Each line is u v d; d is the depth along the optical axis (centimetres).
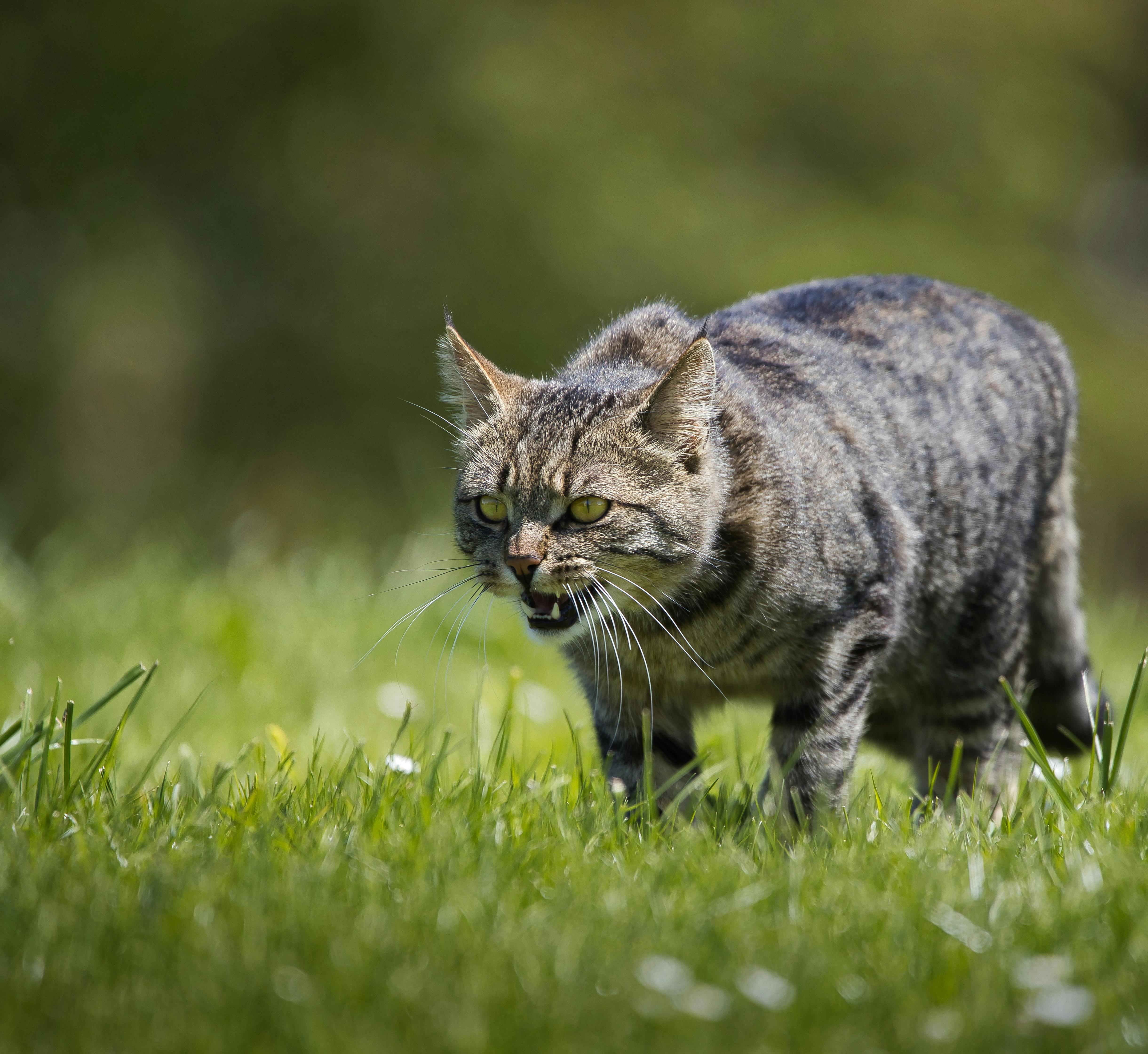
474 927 459
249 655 1029
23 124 2502
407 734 899
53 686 933
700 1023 405
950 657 808
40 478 2391
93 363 2458
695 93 2723
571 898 486
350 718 941
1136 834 561
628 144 2616
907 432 749
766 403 701
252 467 2455
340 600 1198
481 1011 407
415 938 450
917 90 2781
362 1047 386
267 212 2553
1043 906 482
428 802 591
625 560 668
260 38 2623
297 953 441
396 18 2662
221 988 417
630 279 2494
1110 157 3055
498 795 630
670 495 666
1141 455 2511
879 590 703
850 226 2578
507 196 2570
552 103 2638
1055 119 2831
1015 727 829
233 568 1291
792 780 679
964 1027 400
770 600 666
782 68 2767
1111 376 2566
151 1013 408
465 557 728
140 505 2386
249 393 2506
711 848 557
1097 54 2975
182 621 1088
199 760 687
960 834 577
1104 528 2498
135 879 493
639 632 690
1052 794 662
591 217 2538
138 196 2492
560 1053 391
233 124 2586
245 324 2520
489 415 720
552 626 681
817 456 690
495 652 1084
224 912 466
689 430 663
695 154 2659
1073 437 888
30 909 459
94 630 1059
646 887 499
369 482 2436
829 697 689
